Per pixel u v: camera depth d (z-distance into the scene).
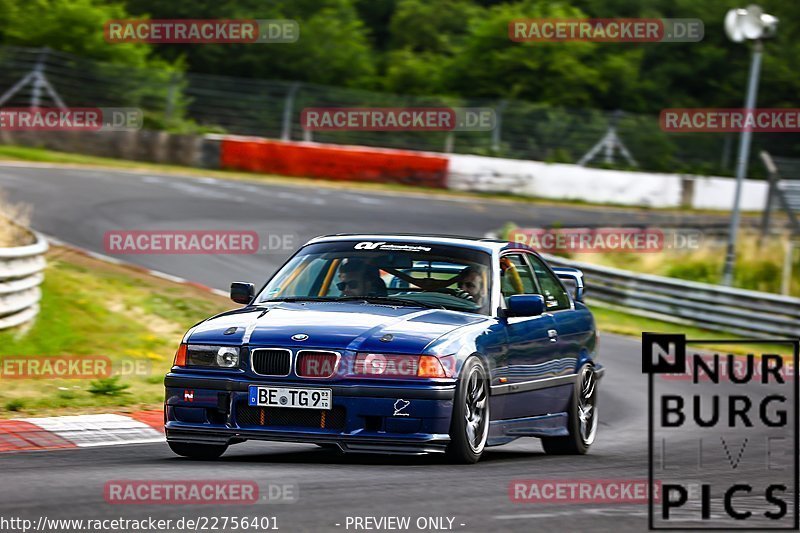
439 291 24.95
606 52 165.00
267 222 80.12
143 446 26.03
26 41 125.75
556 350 27.19
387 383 21.64
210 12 148.88
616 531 15.58
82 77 117.81
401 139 129.38
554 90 151.50
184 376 22.58
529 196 117.69
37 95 114.19
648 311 75.38
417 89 152.75
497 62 151.50
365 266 25.56
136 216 75.75
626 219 106.44
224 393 22.20
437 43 172.50
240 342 22.31
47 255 57.06
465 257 25.80
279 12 157.12
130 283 54.16
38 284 42.97
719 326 72.81
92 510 16.03
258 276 64.31
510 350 24.62
